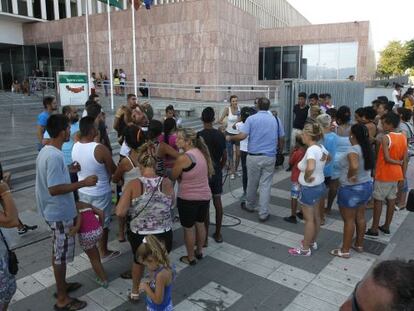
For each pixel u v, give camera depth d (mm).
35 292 4078
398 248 5145
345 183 4699
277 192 7672
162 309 3268
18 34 32094
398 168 5332
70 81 15555
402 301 1221
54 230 3654
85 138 4352
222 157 5203
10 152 9320
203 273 4488
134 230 3719
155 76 24453
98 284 4219
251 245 5250
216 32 21875
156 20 23859
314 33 30312
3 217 2795
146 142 4098
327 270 4555
